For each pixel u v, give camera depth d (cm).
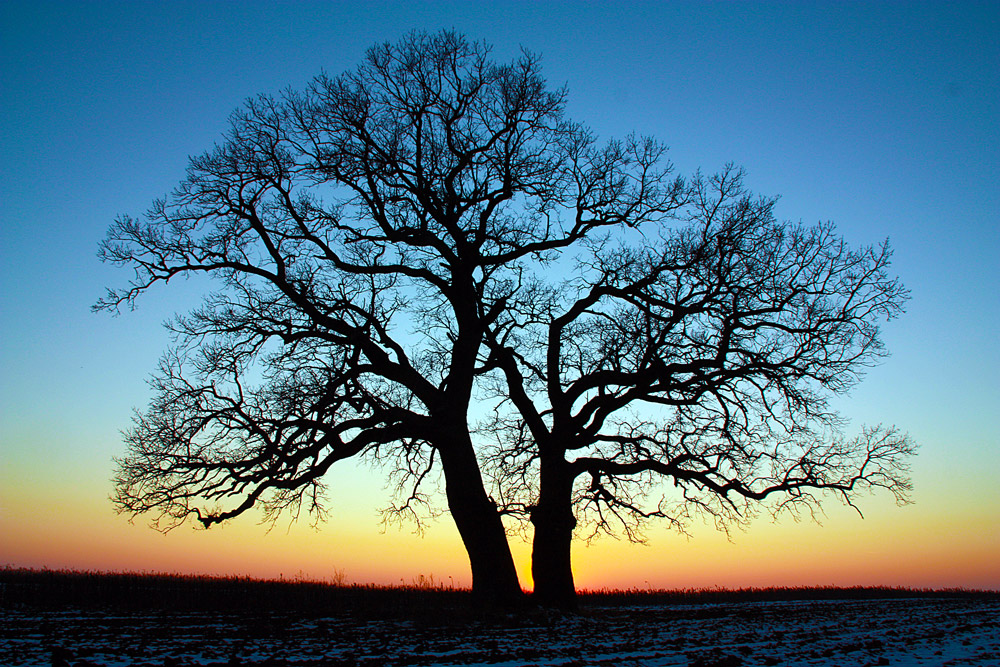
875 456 2303
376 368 2291
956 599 3938
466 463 2244
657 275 2397
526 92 2417
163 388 2131
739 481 2295
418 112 2402
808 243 2320
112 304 2205
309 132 2366
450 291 2412
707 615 2402
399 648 1285
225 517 2038
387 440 2214
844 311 2288
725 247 2333
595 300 2466
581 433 2366
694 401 2341
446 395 2311
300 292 2242
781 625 2016
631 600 3306
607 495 2381
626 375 2345
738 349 2281
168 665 1025
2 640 1276
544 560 2278
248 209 2325
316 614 1983
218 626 1630
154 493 2056
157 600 2306
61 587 2561
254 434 2119
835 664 1172
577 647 1368
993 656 1304
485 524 2200
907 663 1195
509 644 1391
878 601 3562
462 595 2628
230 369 2202
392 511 2538
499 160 2395
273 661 1080
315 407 2155
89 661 1047
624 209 2477
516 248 2433
